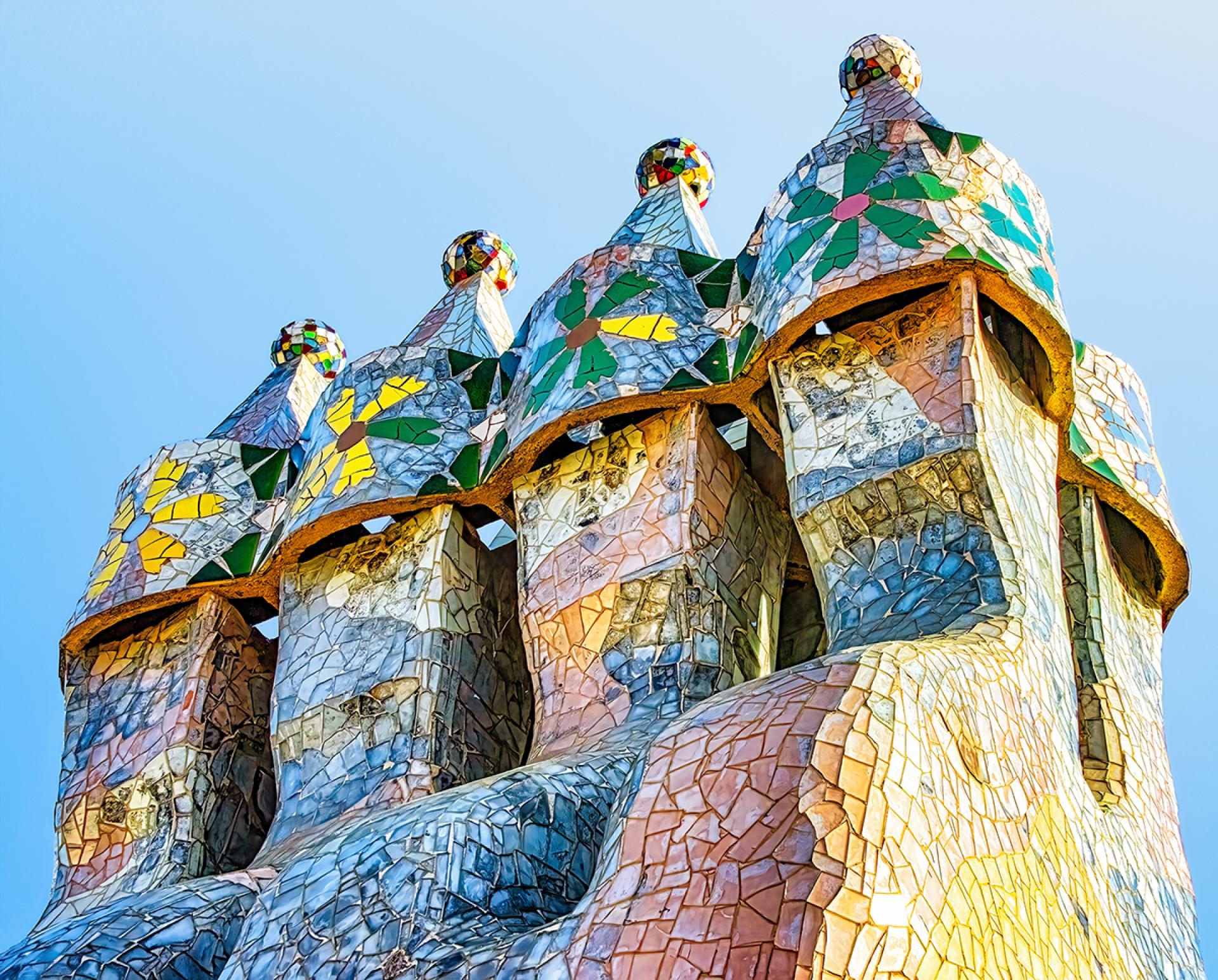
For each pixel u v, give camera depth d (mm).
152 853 12477
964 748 7949
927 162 11578
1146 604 13070
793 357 11289
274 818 12305
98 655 13805
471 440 12953
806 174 11977
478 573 12734
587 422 11930
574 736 10781
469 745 11953
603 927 7148
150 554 13750
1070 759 9602
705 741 7715
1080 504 12320
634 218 15727
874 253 10977
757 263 12227
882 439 10594
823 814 7000
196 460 14438
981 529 10023
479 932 8023
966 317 10742
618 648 11078
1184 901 11094
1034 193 12047
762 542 12086
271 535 13648
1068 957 8094
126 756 12961
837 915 6602
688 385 11742
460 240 16547
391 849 8547
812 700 7574
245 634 13609
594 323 12359
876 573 10219
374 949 8062
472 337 15000
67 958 9586
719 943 6754
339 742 11961
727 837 7168
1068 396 11555
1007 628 9211
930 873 7070
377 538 12883
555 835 8914
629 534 11469
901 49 14398
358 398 13477
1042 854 8406
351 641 12367
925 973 6676
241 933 8648
